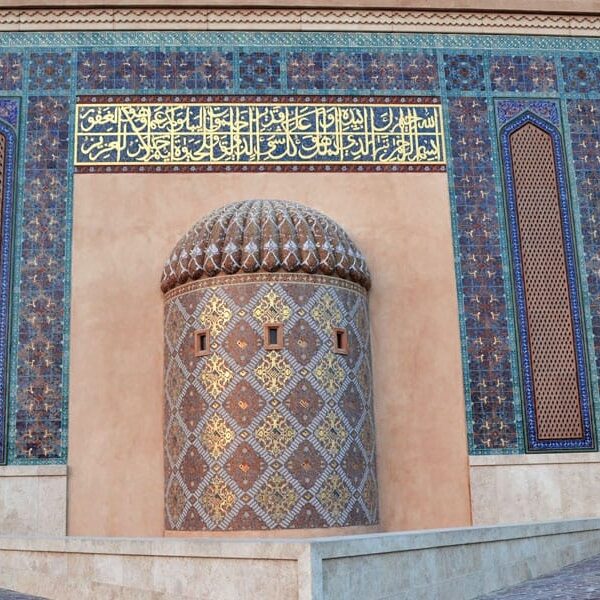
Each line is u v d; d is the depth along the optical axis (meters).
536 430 8.30
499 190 8.84
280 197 8.59
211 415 7.29
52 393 7.98
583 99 9.18
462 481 8.12
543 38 9.24
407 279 8.54
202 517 7.19
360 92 8.91
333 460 7.27
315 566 3.95
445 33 9.16
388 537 4.48
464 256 8.64
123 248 8.38
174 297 7.87
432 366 8.36
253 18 8.96
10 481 7.75
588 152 9.06
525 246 8.73
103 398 8.02
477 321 8.50
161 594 4.55
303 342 7.38
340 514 7.22
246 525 7.01
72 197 8.45
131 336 8.17
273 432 7.15
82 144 8.59
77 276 8.27
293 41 8.97
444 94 9.02
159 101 8.72
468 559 5.19
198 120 8.70
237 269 7.47
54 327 8.13
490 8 9.14
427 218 8.70
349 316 7.75
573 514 8.13
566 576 5.85
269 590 4.06
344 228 8.58
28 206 8.41
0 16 8.80
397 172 8.77
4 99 8.65
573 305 8.62
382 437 8.14
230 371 7.30
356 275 7.87
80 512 7.77
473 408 8.29
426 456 8.14
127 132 8.62
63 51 8.79
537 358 8.47
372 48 9.04
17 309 8.15
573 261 8.74
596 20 9.27
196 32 8.91
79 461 7.87
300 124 8.77
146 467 7.91
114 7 8.84
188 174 8.57
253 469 7.09
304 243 7.58
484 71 9.12
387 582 4.42
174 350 7.76
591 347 8.55
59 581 5.24
